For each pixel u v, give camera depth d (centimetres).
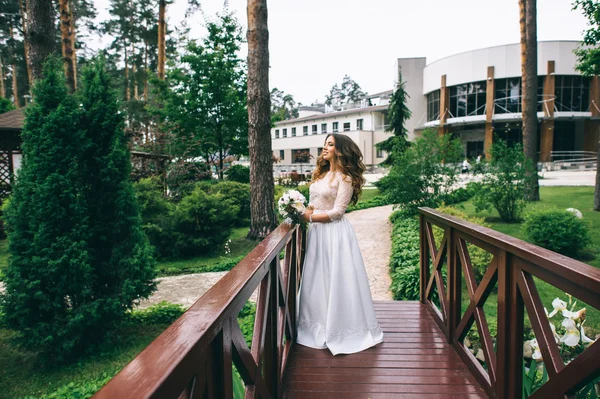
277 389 220
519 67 3069
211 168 1733
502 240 195
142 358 76
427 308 405
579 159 3181
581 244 702
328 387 249
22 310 404
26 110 420
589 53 989
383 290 608
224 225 908
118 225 447
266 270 181
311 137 4369
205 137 1603
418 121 3791
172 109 1555
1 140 1160
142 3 2327
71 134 420
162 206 907
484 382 238
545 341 160
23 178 415
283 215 290
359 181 305
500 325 204
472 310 257
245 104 1614
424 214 406
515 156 1035
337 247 301
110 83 452
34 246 404
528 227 747
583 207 1140
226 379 114
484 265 575
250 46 884
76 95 438
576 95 3130
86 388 356
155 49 2719
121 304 442
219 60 1545
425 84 3703
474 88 3297
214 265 788
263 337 177
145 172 1254
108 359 435
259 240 944
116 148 439
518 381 189
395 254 723
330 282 299
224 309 107
